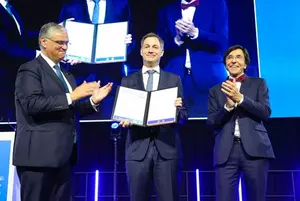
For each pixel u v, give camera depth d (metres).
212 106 2.39
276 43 3.36
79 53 3.53
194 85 3.37
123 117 2.20
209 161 3.57
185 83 3.38
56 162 1.80
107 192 3.61
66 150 1.85
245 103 2.12
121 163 3.66
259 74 3.33
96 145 3.70
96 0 3.63
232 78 2.21
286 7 3.41
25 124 1.85
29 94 1.81
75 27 3.58
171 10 3.54
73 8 3.63
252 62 3.35
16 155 1.80
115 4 3.62
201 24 3.47
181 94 2.32
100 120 3.40
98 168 3.67
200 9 3.50
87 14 3.62
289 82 3.29
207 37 3.44
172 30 3.50
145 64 2.43
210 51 3.41
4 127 3.60
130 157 2.18
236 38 3.41
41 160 1.78
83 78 3.50
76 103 2.05
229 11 3.46
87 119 3.41
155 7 3.57
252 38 3.39
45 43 1.97
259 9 3.43
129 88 2.28
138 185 2.13
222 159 2.19
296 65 3.30
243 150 2.18
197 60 3.41
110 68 3.50
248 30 3.41
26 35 3.62
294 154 3.45
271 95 3.28
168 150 2.16
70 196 1.96
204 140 3.60
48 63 1.99
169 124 2.24
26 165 1.77
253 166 2.14
